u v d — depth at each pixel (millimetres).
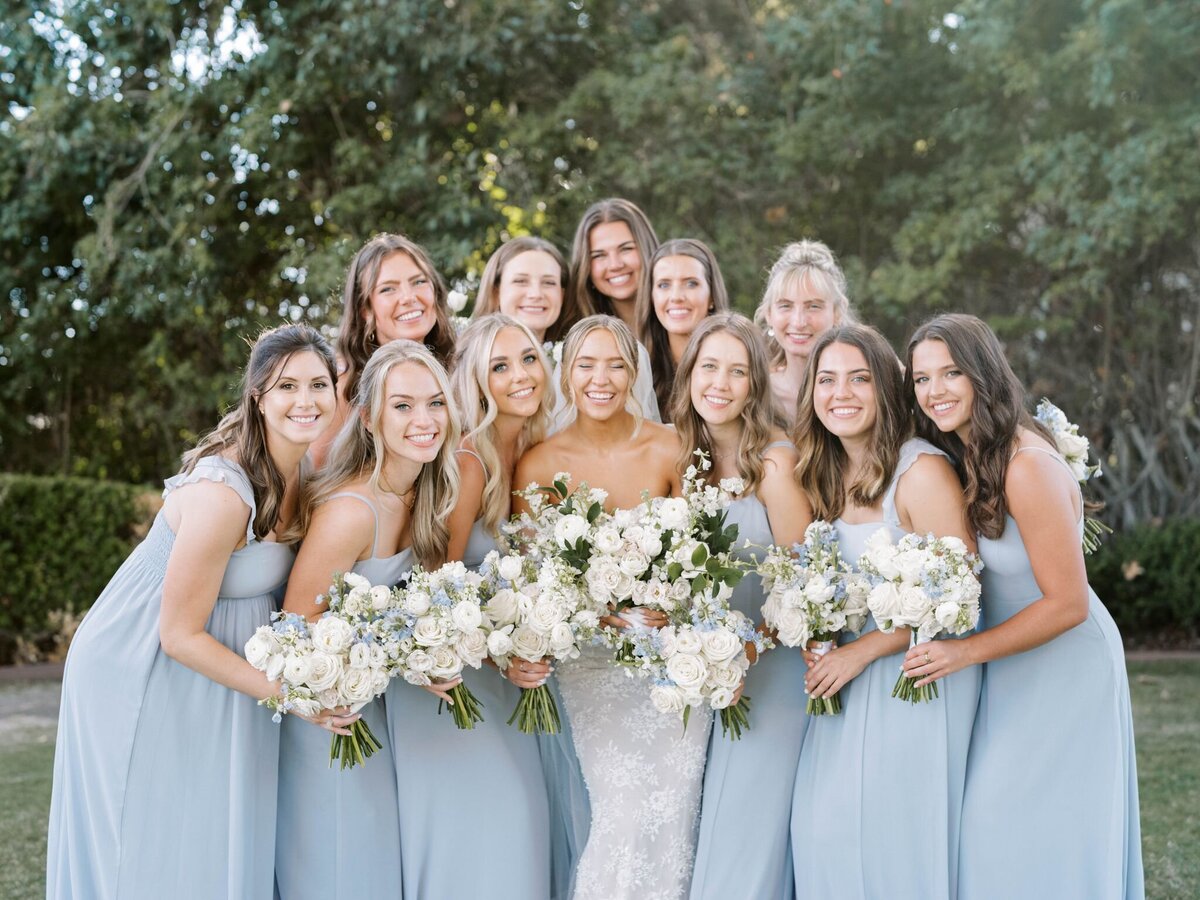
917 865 3084
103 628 3035
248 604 3051
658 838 3361
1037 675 3094
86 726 2994
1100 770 3047
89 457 10523
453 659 2965
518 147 9227
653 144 9312
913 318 9266
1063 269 8961
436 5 8875
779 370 4363
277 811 3139
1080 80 8375
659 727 3357
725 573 3115
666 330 4543
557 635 3045
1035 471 3047
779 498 3395
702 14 9844
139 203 9555
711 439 3510
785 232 9547
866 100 9156
